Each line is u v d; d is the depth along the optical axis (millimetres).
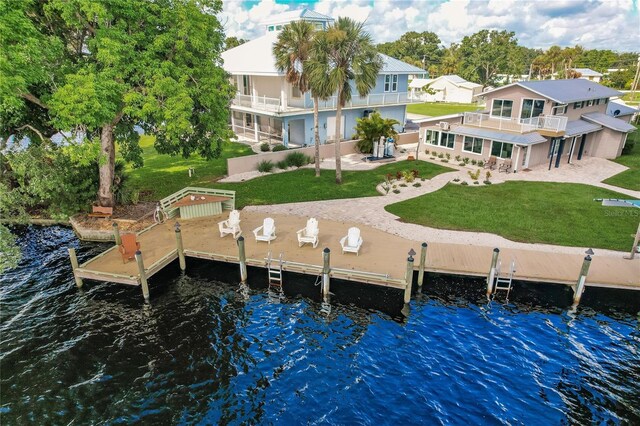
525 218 21312
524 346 13156
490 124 32188
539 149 31438
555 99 30172
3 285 16438
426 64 147000
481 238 18984
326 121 38406
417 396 11219
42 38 15727
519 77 114688
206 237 18719
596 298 15367
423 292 15945
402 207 22938
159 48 18594
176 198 21688
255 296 16000
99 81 16609
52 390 11336
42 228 21781
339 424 10352
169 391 11359
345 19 23844
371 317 14711
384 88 41969
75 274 16031
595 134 34781
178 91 18641
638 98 81000
